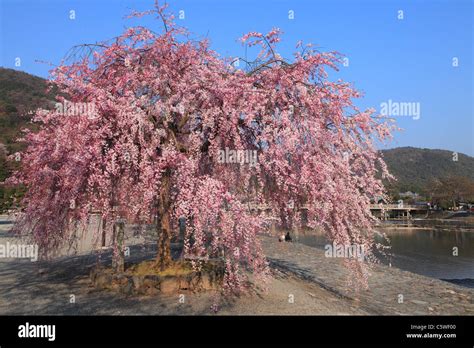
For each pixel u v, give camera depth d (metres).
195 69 7.51
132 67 7.79
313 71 7.57
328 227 7.50
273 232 7.62
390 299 9.82
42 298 7.68
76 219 7.64
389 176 7.52
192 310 6.73
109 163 6.61
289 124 6.87
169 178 7.23
